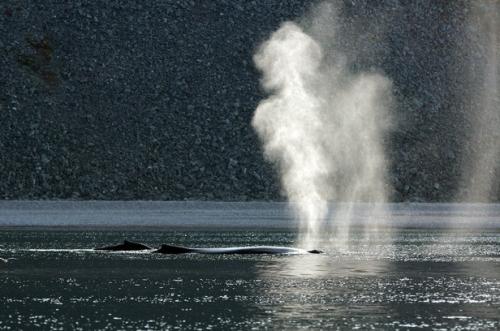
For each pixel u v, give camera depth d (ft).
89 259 351.46
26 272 299.38
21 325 184.44
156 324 186.19
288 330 178.81
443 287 258.16
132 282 268.62
